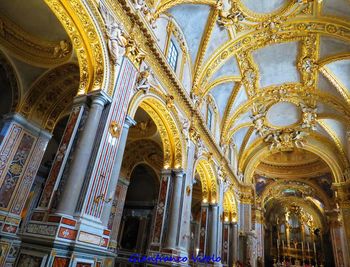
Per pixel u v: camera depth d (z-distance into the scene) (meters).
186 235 11.46
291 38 14.97
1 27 8.92
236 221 19.95
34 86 9.88
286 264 34.47
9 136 9.17
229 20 13.48
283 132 22.92
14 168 9.13
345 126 19.58
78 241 5.84
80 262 5.88
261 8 13.55
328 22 13.49
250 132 22.89
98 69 7.60
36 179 13.41
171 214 10.95
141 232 17.77
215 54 14.66
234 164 21.64
